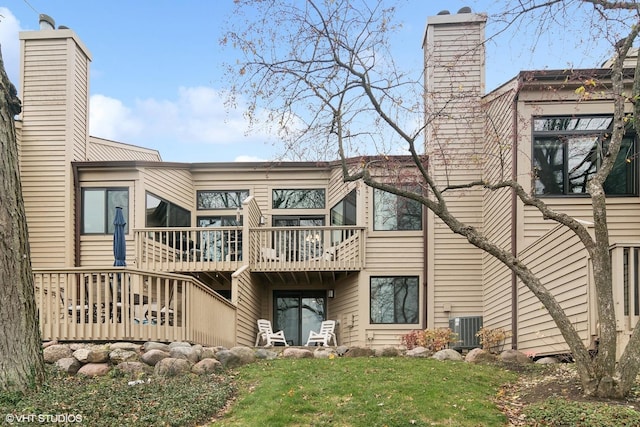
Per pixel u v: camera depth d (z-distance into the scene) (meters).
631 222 9.38
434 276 12.27
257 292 13.84
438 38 12.09
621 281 6.38
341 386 5.93
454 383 6.11
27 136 13.34
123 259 9.89
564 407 5.05
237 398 5.78
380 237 12.62
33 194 13.16
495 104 10.84
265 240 13.07
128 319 7.46
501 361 7.52
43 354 6.42
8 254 5.54
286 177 14.91
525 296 9.16
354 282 12.91
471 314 12.06
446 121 11.57
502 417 5.09
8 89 5.58
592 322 6.74
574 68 8.16
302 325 14.67
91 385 6.13
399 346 11.74
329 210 14.70
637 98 5.77
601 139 9.05
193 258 13.01
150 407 5.38
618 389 5.29
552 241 8.10
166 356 6.98
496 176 10.83
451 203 12.07
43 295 7.43
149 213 13.50
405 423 4.88
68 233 13.02
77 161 13.26
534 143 9.49
